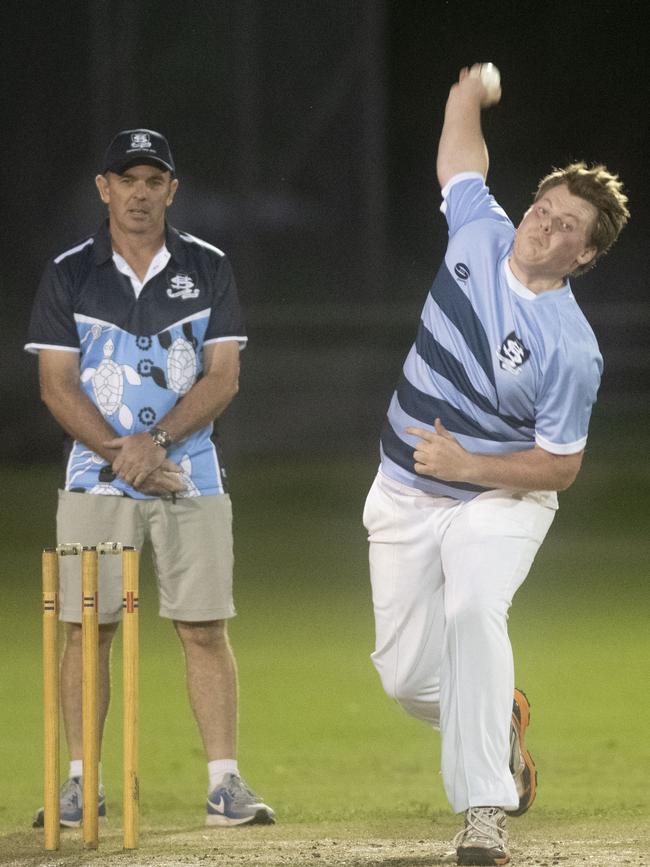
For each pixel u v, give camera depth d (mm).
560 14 134875
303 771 28125
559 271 18312
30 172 101188
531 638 41531
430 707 20219
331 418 89312
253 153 105000
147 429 21984
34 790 26500
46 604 18781
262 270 109500
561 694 34938
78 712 21969
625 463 78438
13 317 96812
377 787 26719
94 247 22094
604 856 18500
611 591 48500
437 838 20375
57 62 101875
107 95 97000
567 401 18422
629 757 28969
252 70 104562
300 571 51562
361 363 92375
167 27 104562
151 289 22000
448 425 19094
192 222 105875
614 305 120312
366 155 108438
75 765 21938
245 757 29266
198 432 22219
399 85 132500
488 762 18312
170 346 22000
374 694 34969
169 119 105750
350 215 109688
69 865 18234
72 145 101875
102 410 21953
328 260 110062
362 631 41906
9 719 32594
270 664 37969
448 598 18719
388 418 19734
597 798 25188
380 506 19656
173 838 20562
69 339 22016
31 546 56531
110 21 97188
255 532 59906
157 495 22016
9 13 100562
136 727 18984
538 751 29578
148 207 21703
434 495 19203
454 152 20141
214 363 22172
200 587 22188
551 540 59125
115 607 21953
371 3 107375
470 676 18422
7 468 79188
